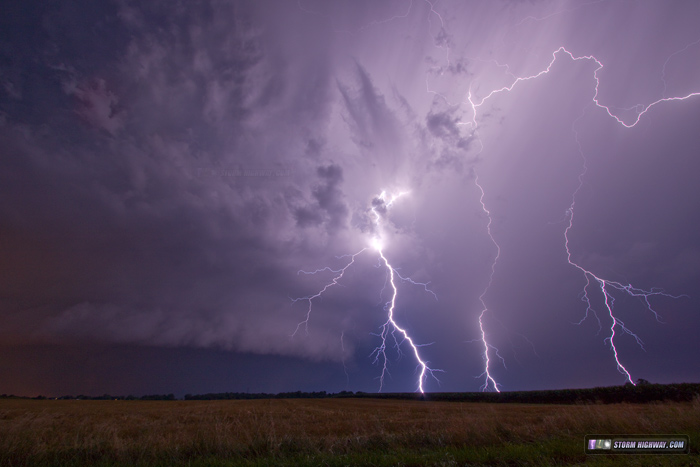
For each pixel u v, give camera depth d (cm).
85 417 1675
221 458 565
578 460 493
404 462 490
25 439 645
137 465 548
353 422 1250
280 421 1257
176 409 2602
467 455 521
